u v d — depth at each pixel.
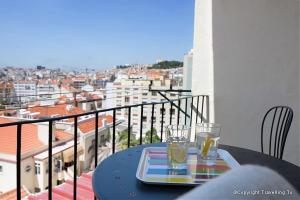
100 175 1.04
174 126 1.16
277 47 3.00
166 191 0.92
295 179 1.03
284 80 2.99
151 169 1.09
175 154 1.10
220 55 3.23
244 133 3.16
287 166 1.17
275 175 1.06
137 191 0.91
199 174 1.04
